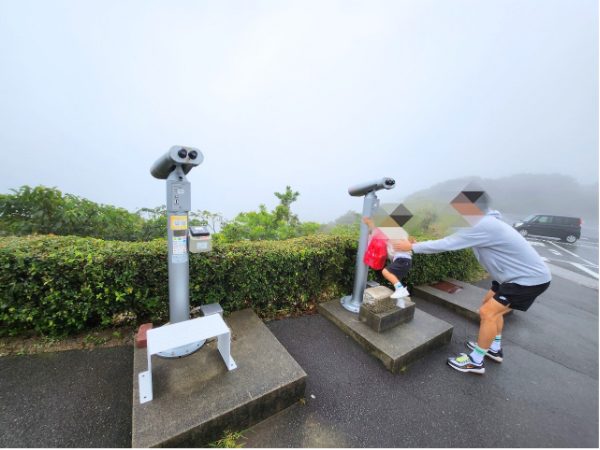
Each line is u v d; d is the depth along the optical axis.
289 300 3.00
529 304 2.11
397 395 2.00
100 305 2.24
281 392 1.75
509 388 2.18
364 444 1.61
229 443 1.52
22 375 1.87
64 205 3.42
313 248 2.99
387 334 2.56
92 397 1.75
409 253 2.90
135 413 1.48
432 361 2.44
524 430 1.78
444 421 1.81
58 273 2.06
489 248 2.17
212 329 1.81
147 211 3.89
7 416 1.58
